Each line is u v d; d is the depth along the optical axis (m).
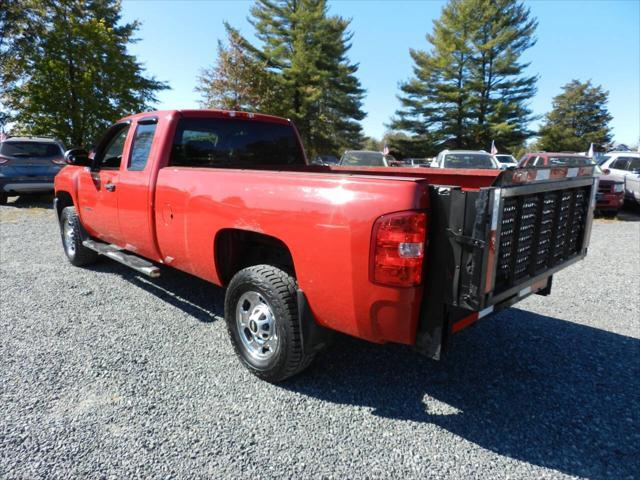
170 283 5.38
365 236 2.45
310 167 5.21
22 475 2.26
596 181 3.61
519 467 2.40
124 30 27.91
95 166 5.09
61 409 2.81
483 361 3.58
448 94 41.72
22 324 4.11
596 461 2.45
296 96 40.16
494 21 41.31
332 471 2.35
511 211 2.58
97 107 19.55
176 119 4.09
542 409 2.93
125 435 2.58
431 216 2.40
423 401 3.01
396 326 2.50
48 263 6.23
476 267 2.26
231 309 3.34
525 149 59.25
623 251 7.94
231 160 4.59
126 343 3.76
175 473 2.30
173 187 3.77
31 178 11.88
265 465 2.38
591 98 68.19
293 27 40.66
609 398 3.06
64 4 20.45
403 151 46.34
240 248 3.57
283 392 3.09
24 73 19.62
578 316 4.62
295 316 2.95
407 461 2.43
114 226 4.75
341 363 3.52
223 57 27.77
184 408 2.87
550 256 3.14
